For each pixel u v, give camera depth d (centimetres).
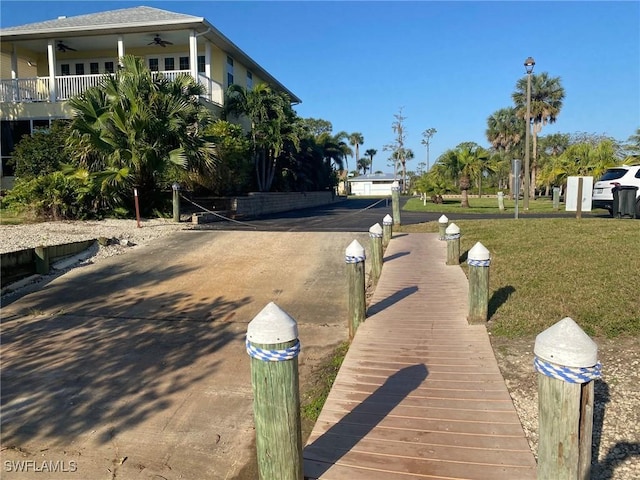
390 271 884
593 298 600
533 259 842
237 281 878
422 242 1175
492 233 1184
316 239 1168
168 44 2323
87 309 756
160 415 448
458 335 549
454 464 322
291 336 286
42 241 1069
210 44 2273
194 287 852
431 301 690
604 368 434
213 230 1316
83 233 1198
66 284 880
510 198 4409
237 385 502
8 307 770
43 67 2470
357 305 591
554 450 242
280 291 822
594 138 5100
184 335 646
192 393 488
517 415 379
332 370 529
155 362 565
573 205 1433
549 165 3922
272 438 288
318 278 882
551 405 242
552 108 4506
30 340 639
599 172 3066
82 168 1470
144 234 1240
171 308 754
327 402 414
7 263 865
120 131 1432
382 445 347
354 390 433
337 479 312
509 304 619
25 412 459
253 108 2369
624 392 394
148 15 2150
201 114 1579
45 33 2064
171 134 1459
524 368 458
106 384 512
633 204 1426
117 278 911
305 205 3042
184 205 1731
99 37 2166
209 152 1562
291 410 289
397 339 549
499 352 498
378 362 490
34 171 1631
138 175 1446
